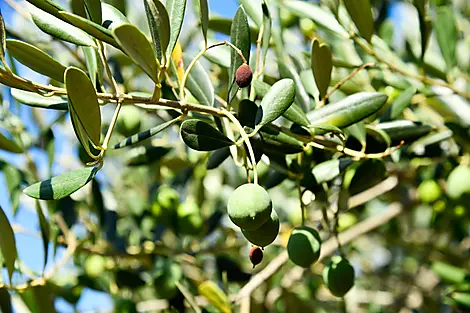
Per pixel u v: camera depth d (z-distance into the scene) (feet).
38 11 1.47
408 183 2.42
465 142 2.07
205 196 2.66
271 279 2.62
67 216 2.21
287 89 1.50
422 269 3.17
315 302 2.80
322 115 1.67
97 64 1.53
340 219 2.52
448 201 2.26
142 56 1.33
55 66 1.48
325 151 1.85
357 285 3.23
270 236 1.41
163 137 2.50
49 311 2.02
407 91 1.93
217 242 2.59
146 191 2.67
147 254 2.38
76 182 1.40
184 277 2.28
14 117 2.22
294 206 2.67
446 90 2.25
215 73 2.27
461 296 2.09
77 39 1.47
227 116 1.49
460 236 2.62
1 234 1.74
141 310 2.44
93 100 1.35
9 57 1.78
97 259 2.34
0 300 1.93
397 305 2.99
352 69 2.28
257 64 1.71
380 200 3.03
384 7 2.48
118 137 2.45
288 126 1.75
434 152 2.15
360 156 1.73
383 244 3.34
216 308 2.03
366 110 1.67
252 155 1.44
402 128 1.85
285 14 2.47
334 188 2.05
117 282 2.32
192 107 1.48
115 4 1.55
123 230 2.45
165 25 1.39
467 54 2.72
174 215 2.31
